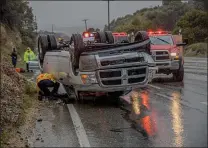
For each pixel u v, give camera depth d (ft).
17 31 159.63
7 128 25.17
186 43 53.78
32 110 32.53
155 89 44.14
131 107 32.99
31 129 25.52
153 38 55.16
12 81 41.63
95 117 29.12
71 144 21.53
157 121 26.58
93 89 33.68
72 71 34.60
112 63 33.17
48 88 40.32
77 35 33.78
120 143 21.47
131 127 25.31
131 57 33.71
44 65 43.21
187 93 38.01
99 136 23.20
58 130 25.04
